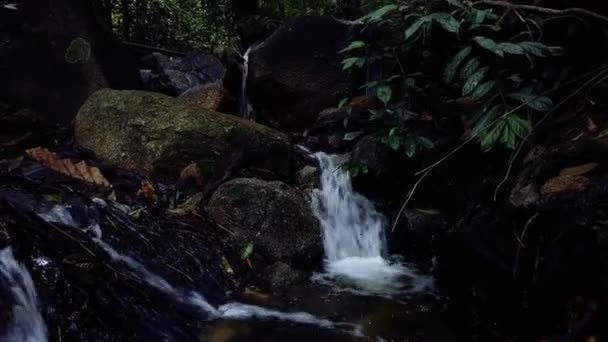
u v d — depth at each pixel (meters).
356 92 4.70
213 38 9.10
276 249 2.97
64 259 2.23
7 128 3.65
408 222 3.30
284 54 4.70
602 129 2.35
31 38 4.05
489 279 2.63
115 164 3.38
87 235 2.49
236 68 5.09
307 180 3.65
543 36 2.80
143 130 3.40
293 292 2.74
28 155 3.14
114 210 2.80
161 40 8.93
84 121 3.63
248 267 2.84
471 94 2.97
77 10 4.33
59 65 4.13
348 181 3.72
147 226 2.80
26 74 3.99
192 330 2.29
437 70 3.21
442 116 3.28
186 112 3.47
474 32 2.91
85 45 4.28
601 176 2.13
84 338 2.01
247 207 3.02
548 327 2.14
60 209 2.58
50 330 1.97
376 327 2.41
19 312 1.91
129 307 2.24
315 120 4.74
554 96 2.66
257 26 7.40
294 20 4.77
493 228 2.58
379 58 3.38
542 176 2.35
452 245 2.98
